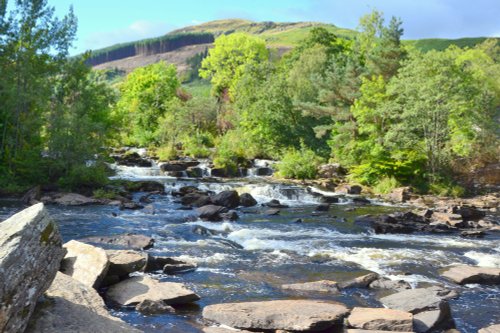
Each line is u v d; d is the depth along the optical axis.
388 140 35.56
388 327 8.72
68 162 28.28
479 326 9.45
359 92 44.94
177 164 39.88
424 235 19.58
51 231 7.37
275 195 31.02
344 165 41.09
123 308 9.70
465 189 34.31
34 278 6.83
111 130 38.72
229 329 8.64
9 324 6.20
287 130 47.66
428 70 36.47
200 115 59.50
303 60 58.19
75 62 35.62
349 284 11.71
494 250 16.69
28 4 32.12
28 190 27.27
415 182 34.62
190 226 19.22
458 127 36.09
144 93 68.31
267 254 15.06
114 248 14.92
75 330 7.09
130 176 36.88
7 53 31.56
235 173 40.44
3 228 7.04
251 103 50.78
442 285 12.20
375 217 22.52
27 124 29.42
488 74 59.53
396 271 13.45
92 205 24.55
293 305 9.59
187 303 10.23
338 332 8.70
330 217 23.33
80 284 8.94
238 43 83.31
